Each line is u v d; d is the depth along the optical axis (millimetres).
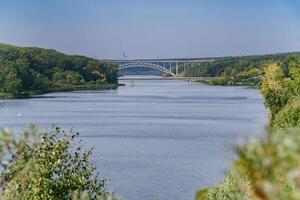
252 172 2979
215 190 24703
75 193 9594
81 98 166625
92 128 81688
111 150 57625
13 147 8234
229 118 97875
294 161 2869
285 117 37750
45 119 97062
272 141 2988
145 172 44844
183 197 36469
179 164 48625
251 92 197500
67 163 15508
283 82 75625
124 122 92000
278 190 2926
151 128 81812
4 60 199375
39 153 14219
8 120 94375
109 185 39750
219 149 57562
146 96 179125
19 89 174625
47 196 13570
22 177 10562
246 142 3062
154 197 36406
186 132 75938
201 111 115625
